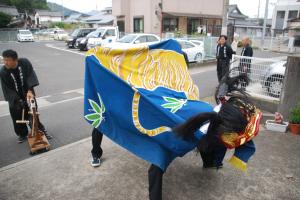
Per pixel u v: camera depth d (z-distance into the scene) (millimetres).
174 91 3068
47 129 5227
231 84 3008
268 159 3869
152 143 2709
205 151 2760
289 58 4965
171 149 2594
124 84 2754
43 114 6098
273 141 4434
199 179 3406
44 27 55750
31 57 16453
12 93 4328
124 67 3018
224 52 7832
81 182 3385
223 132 2467
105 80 2863
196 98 3324
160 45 3391
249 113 2686
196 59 13828
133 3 24625
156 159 2605
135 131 2764
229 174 3512
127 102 2752
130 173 3562
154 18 23359
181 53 3621
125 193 3166
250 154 2691
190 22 25719
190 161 3803
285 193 3146
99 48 2986
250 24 45094
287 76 5035
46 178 3482
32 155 4234
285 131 4785
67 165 3779
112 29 18672
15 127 4590
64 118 5844
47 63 14031
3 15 45594
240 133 2535
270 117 5312
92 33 19469
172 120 2525
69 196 3127
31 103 4195
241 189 3219
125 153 4090
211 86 8805
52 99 7352
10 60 4074
